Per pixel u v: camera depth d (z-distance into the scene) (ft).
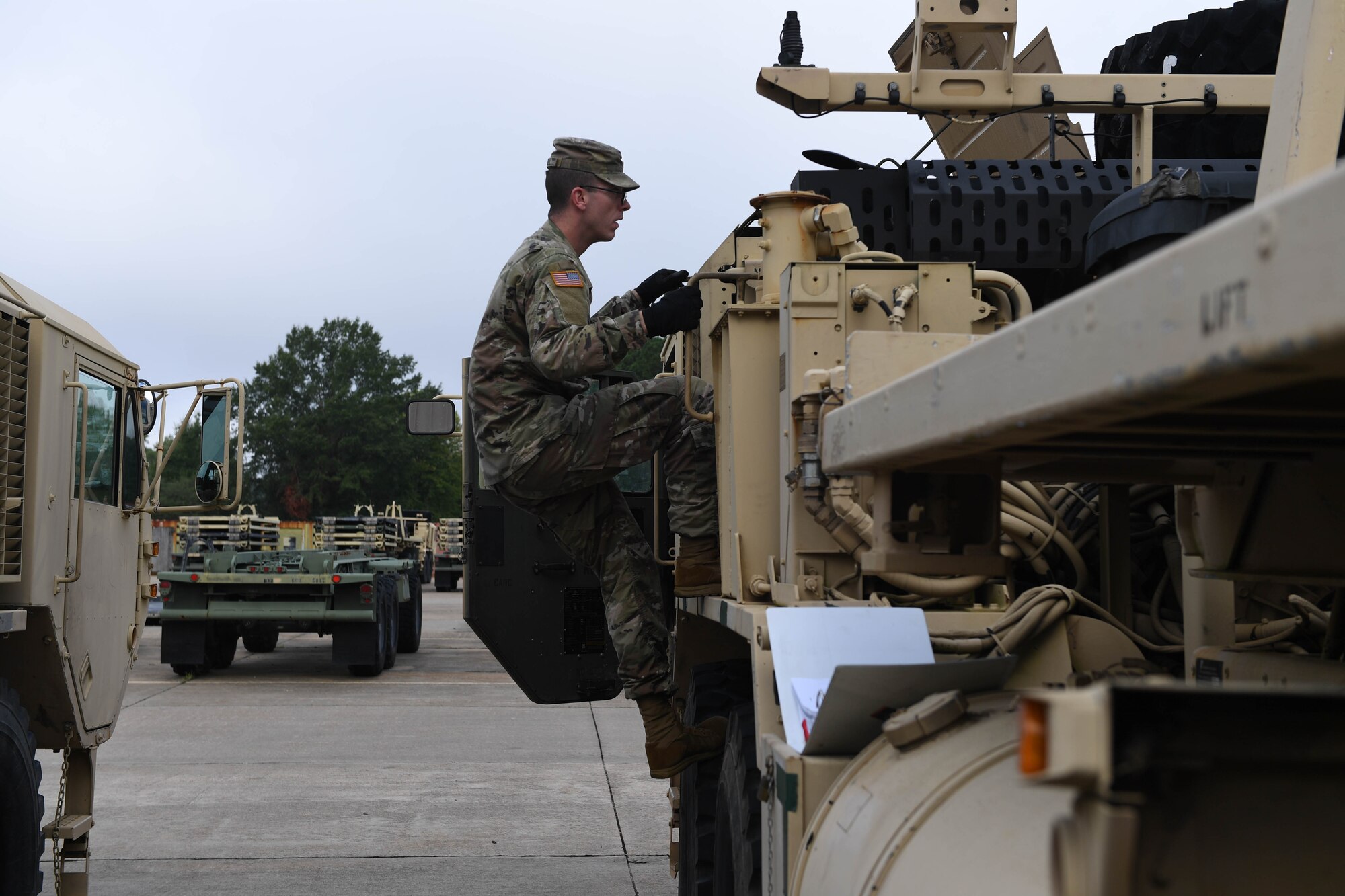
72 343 15.07
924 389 4.85
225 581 45.60
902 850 5.17
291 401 292.81
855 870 5.55
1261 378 3.07
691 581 11.97
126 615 17.33
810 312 9.66
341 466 285.02
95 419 16.15
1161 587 9.90
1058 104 14.05
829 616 7.83
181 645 45.96
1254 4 14.08
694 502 12.03
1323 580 5.79
